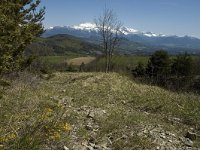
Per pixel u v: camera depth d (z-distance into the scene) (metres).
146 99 14.77
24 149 5.79
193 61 34.34
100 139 7.70
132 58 75.31
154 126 9.73
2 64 8.19
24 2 11.36
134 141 7.73
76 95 14.60
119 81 20.20
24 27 9.16
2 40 7.91
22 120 8.00
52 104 10.59
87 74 24.38
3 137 6.10
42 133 6.70
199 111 12.27
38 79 17.09
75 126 8.59
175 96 16.11
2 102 9.71
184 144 8.14
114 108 12.17
